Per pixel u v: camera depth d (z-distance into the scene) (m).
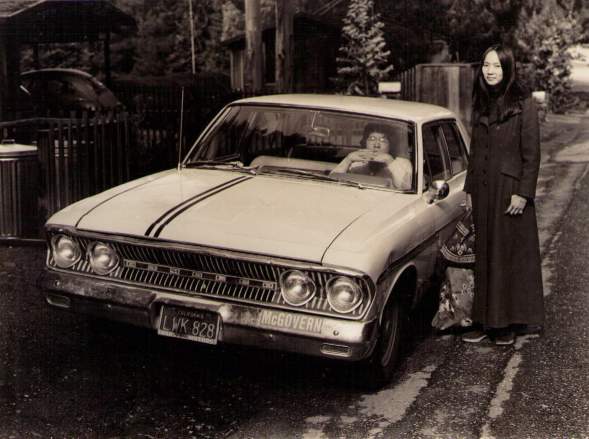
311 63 28.72
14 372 4.58
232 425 4.04
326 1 42.22
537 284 5.28
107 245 4.50
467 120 16.41
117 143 8.09
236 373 4.74
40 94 16.83
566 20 31.75
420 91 16.69
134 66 34.84
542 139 20.55
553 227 9.44
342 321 4.07
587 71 36.09
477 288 5.30
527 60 30.73
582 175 14.08
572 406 4.39
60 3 14.02
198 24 37.78
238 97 12.69
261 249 4.16
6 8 13.35
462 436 3.99
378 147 5.33
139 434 3.88
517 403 4.43
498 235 5.17
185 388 4.48
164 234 4.34
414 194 5.15
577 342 5.47
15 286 6.30
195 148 5.77
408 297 4.89
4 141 7.87
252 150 5.60
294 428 4.03
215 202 4.69
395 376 4.81
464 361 5.10
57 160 7.75
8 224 7.69
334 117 5.48
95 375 4.61
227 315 4.19
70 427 3.91
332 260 4.06
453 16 32.22
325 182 5.19
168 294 4.33
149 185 5.12
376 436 3.97
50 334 5.25
